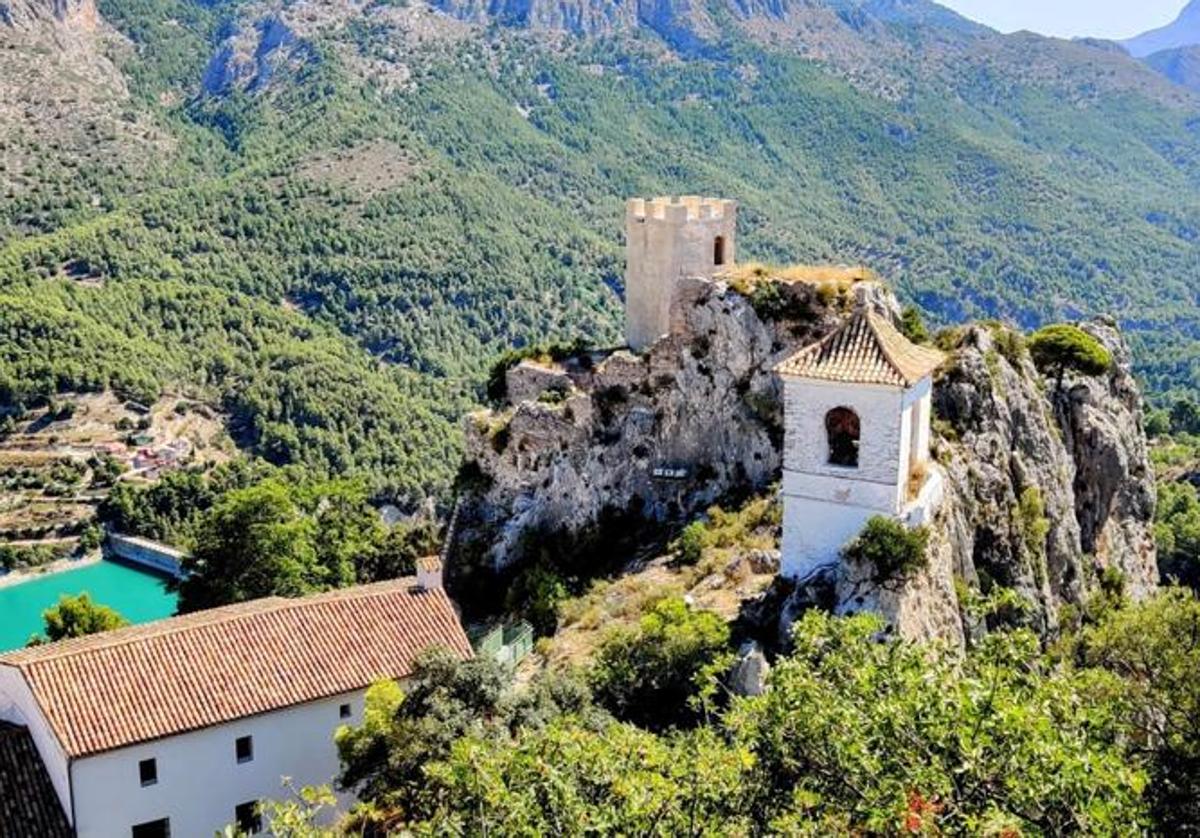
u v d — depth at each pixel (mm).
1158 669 35438
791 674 23250
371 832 34531
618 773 21797
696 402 61406
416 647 46656
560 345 70875
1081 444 69500
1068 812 18812
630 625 48344
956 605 42625
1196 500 129000
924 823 18047
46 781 41594
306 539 74875
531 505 62750
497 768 23188
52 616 69688
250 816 42781
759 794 21234
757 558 48812
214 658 44312
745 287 60812
